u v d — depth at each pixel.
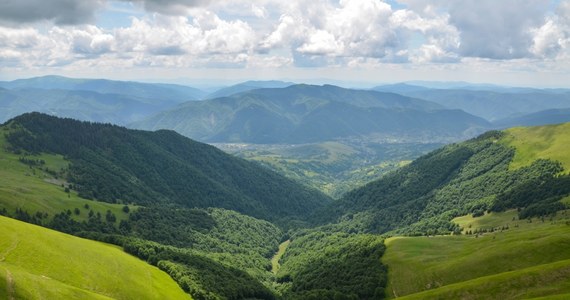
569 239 177.88
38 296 115.44
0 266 119.94
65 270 151.50
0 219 166.50
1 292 108.69
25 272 126.00
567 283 128.38
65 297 122.31
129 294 159.88
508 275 140.00
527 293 129.25
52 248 161.50
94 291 149.38
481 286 138.88
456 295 138.88
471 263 187.38
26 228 168.25
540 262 169.75
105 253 187.88
